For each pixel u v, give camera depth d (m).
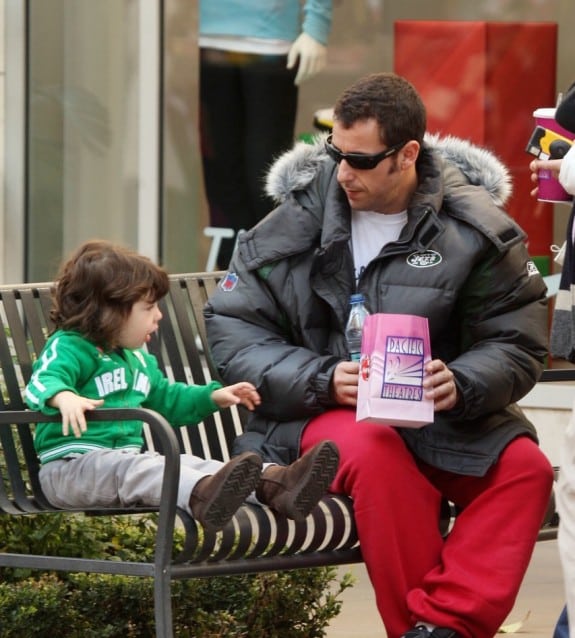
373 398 10.95
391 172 11.70
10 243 20.61
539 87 19.42
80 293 11.41
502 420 11.56
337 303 11.88
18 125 20.47
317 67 19.55
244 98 19.75
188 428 12.95
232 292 12.13
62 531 12.75
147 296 11.55
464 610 10.71
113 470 11.02
